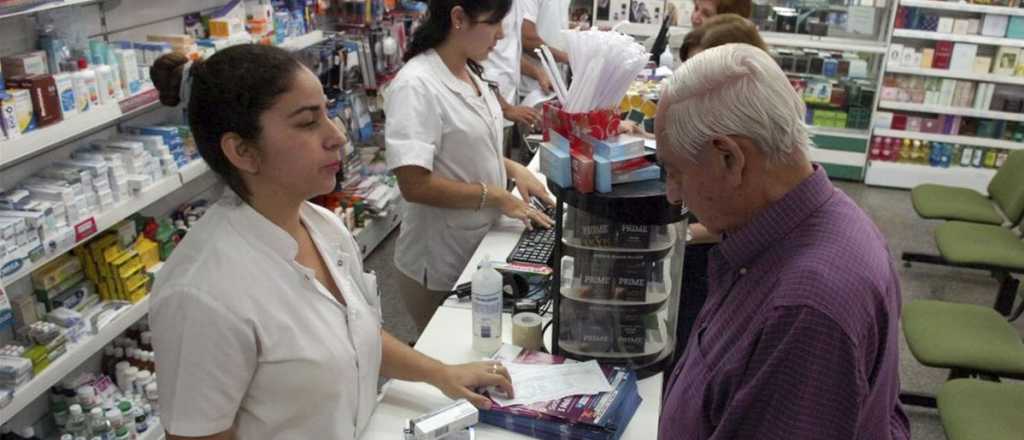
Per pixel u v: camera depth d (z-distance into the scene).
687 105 1.06
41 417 2.56
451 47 2.28
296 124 1.15
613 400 1.56
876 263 1.04
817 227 1.06
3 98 1.91
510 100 4.16
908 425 1.34
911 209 5.39
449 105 2.29
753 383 1.02
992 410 2.26
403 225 2.60
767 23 5.81
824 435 0.99
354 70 4.17
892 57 5.47
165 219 2.91
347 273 1.42
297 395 1.26
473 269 2.26
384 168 4.76
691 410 1.20
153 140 2.58
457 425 1.43
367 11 4.27
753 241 1.10
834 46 5.57
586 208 1.55
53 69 2.25
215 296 1.15
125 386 2.65
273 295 1.21
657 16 5.86
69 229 2.16
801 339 0.98
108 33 2.64
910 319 2.85
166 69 1.33
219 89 1.11
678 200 1.19
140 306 2.56
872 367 1.03
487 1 2.16
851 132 5.86
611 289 1.69
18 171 2.29
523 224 2.60
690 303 2.07
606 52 1.54
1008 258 3.45
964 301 4.11
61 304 2.40
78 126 2.13
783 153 1.04
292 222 1.30
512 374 1.66
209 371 1.16
